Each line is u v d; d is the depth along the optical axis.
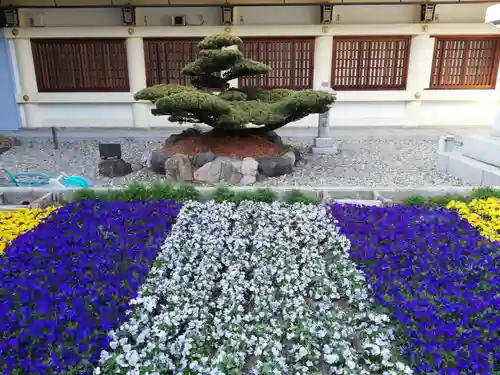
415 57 12.51
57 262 3.92
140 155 9.85
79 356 2.73
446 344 2.80
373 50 12.63
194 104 6.81
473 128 12.91
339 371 2.66
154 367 2.62
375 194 5.97
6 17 11.88
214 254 4.07
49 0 11.94
